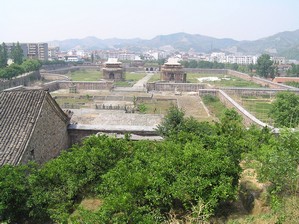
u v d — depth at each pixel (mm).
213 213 16594
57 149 30594
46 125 28031
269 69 156625
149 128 33094
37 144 26203
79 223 15516
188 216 16016
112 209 15016
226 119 30812
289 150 17625
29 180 18906
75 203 20422
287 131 19516
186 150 19375
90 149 23812
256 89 102062
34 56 197125
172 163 18109
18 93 28156
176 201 17766
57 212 17797
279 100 50406
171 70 132625
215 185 17062
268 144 25422
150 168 18422
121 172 18344
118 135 32406
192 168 17516
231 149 21672
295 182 17469
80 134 33469
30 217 18688
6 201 17047
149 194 16328
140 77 166375
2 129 25219
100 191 19203
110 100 95062
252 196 18656
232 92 103750
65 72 185500
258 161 20625
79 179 20766
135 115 51750
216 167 17281
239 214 17859
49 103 28484
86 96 99000
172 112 31031
